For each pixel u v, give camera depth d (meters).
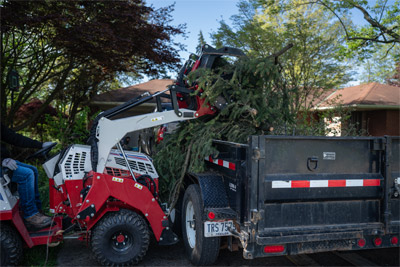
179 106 5.11
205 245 3.79
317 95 11.51
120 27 8.09
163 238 4.15
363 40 10.93
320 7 11.18
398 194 3.47
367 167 3.49
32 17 7.01
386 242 3.51
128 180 3.96
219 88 4.41
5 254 3.59
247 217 3.22
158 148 5.28
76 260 4.17
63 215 4.52
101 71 9.98
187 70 5.23
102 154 4.03
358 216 3.46
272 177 3.21
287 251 3.25
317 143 3.36
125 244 3.96
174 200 4.38
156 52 9.15
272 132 4.79
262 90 4.66
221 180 3.90
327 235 3.26
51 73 10.41
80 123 9.18
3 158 3.80
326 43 11.09
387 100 14.80
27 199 3.92
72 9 7.41
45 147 4.27
